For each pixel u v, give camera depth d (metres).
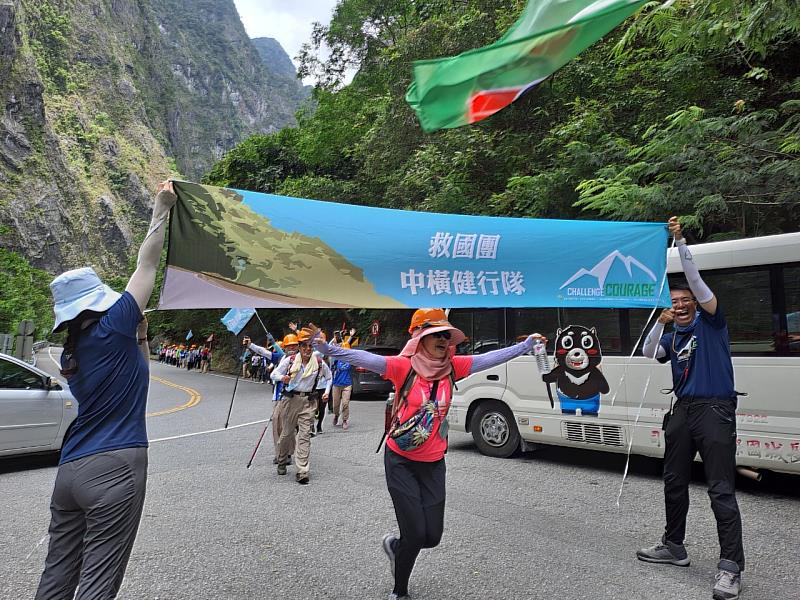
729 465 3.76
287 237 3.46
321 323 26.00
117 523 2.47
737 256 5.91
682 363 3.98
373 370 3.42
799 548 4.44
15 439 7.29
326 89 26.17
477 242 3.88
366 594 3.65
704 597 3.59
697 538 4.66
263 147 32.97
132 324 2.64
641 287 4.18
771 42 8.94
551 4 2.01
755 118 7.91
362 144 20.20
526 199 12.43
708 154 8.44
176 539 4.66
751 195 8.21
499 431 7.80
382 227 3.71
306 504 5.64
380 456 8.09
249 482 6.54
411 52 17.38
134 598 3.58
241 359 8.43
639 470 7.04
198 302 3.24
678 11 6.96
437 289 3.73
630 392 6.50
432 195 15.70
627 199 8.92
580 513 5.34
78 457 2.52
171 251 3.23
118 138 164.50
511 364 7.61
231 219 3.36
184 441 9.38
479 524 5.01
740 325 5.84
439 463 3.53
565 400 7.05
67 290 2.62
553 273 4.02
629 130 11.78
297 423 6.74
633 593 3.64
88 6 192.62
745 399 5.71
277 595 3.63
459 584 3.77
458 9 18.53
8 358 7.60
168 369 44.62
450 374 3.50
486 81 2.05
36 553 4.41
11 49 125.75
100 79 177.00
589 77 13.40
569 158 11.55
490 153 14.43
